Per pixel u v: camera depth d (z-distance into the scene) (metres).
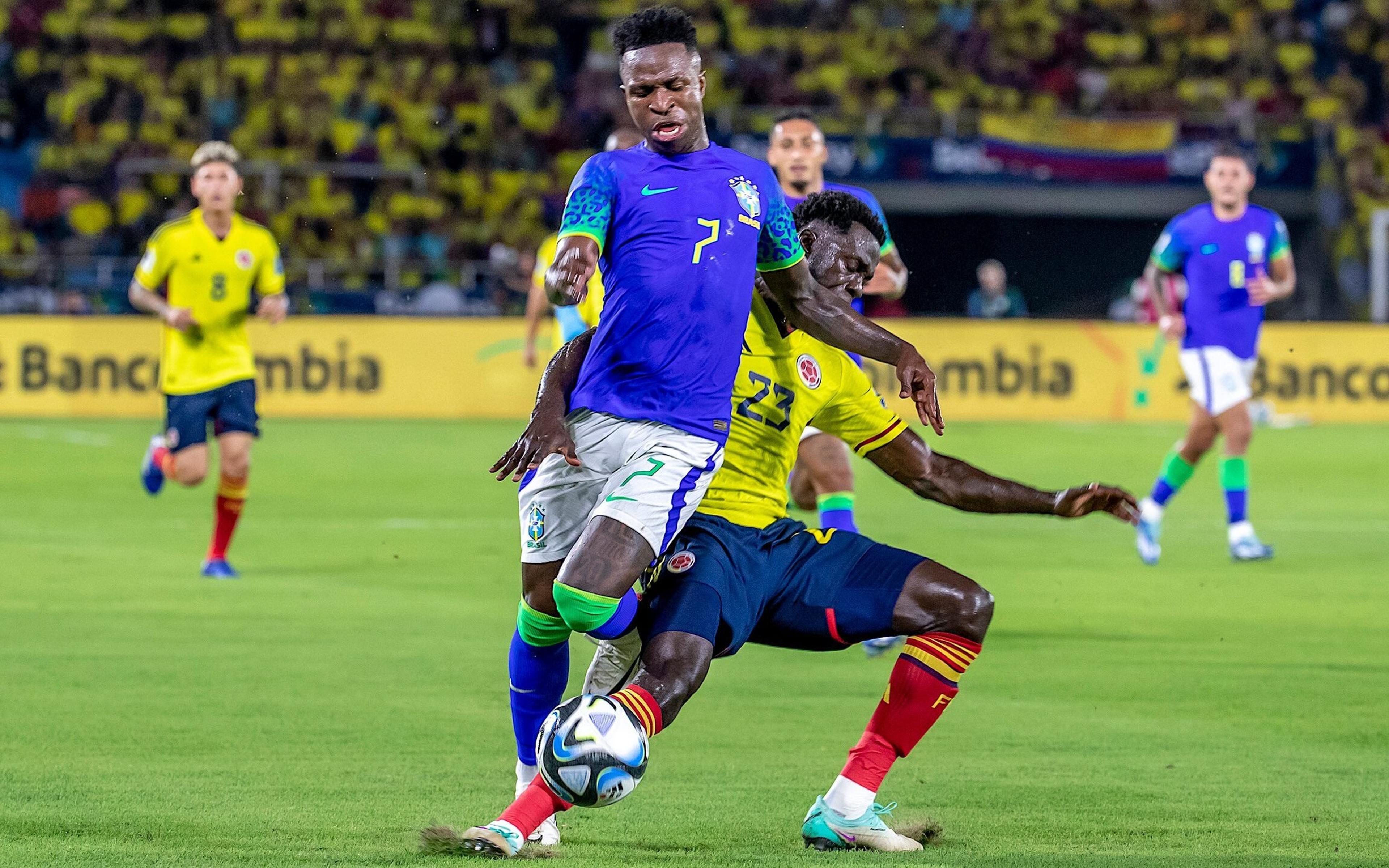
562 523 10.98
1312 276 68.38
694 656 10.45
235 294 26.55
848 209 12.16
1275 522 35.75
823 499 19.83
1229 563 29.42
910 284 71.12
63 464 42.28
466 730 15.46
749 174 11.09
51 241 63.97
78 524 32.91
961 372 55.56
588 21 72.62
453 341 55.09
